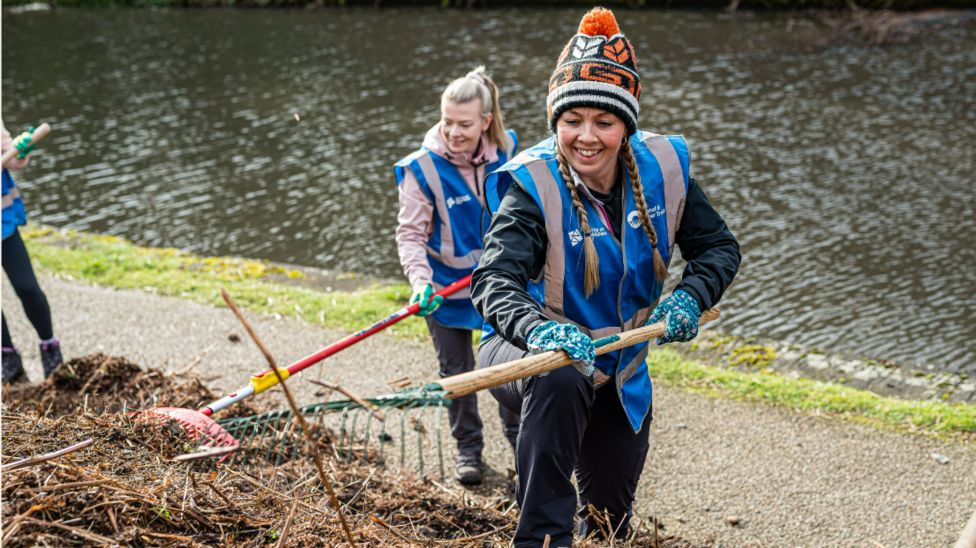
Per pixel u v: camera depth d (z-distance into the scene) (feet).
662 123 39.04
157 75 52.01
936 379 18.81
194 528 8.89
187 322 20.85
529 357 8.39
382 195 32.78
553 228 9.24
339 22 64.75
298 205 32.01
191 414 11.76
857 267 25.54
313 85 48.29
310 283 24.27
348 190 33.32
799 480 14.61
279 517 9.68
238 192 33.45
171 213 31.58
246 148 38.55
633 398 9.94
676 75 46.80
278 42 59.21
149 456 10.44
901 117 39.29
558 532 9.09
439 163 14.17
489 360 9.77
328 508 10.69
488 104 14.07
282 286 23.38
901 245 26.91
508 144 14.48
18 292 17.28
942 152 34.88
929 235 27.58
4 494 8.23
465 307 14.23
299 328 20.59
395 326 20.62
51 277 23.79
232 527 9.18
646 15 62.34
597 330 9.64
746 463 15.12
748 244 27.30
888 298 23.62
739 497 14.21
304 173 35.22
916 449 15.40
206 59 55.52
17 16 73.15
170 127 42.01
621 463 10.25
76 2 76.89
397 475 13.62
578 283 9.45
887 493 14.23
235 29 64.39
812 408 16.83
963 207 29.63
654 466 15.10
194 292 22.68
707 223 10.14
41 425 10.42
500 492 14.40
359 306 21.68
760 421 16.42
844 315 22.71
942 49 50.83
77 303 21.95
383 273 26.63
